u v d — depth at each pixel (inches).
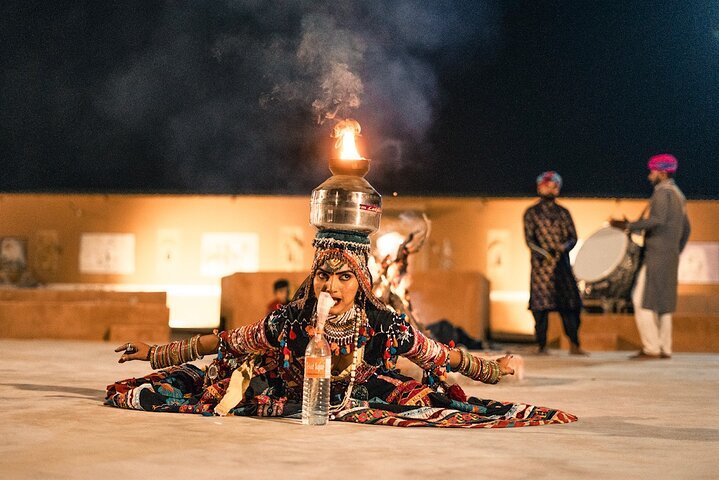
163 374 223.8
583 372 383.6
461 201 713.0
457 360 216.4
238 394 205.6
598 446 176.1
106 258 740.7
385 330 209.3
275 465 149.1
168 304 734.5
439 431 190.7
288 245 733.9
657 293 494.3
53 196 739.4
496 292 711.1
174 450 160.4
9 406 214.4
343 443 171.8
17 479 134.9
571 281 521.3
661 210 495.8
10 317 575.5
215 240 735.1
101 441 167.9
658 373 382.6
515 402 261.7
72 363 367.6
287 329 208.1
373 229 206.4
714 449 176.2
